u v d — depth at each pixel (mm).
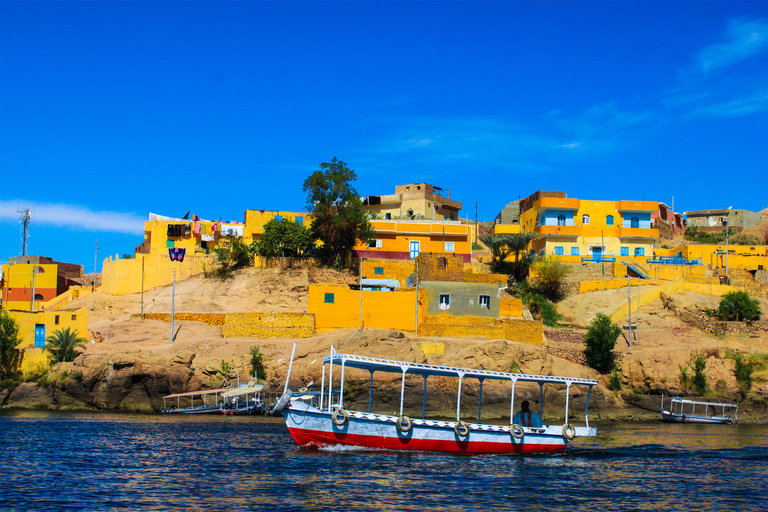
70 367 59562
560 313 74875
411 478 30828
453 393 56844
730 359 63375
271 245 81250
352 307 65938
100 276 100625
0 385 60750
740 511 26891
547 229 89375
